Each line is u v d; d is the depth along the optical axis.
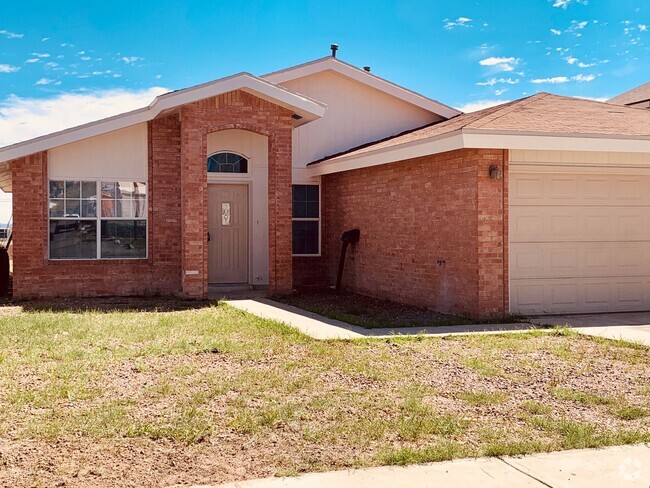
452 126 14.60
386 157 13.86
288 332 10.31
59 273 15.34
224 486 4.62
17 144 14.59
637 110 14.56
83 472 4.88
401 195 14.30
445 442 5.51
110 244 15.76
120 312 12.60
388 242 14.90
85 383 7.20
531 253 12.27
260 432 5.73
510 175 12.09
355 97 18.84
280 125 15.52
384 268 15.09
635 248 12.96
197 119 14.87
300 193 18.20
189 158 14.82
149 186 15.93
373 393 6.93
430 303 13.23
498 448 5.30
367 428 5.81
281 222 15.70
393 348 9.19
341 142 18.70
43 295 15.23
